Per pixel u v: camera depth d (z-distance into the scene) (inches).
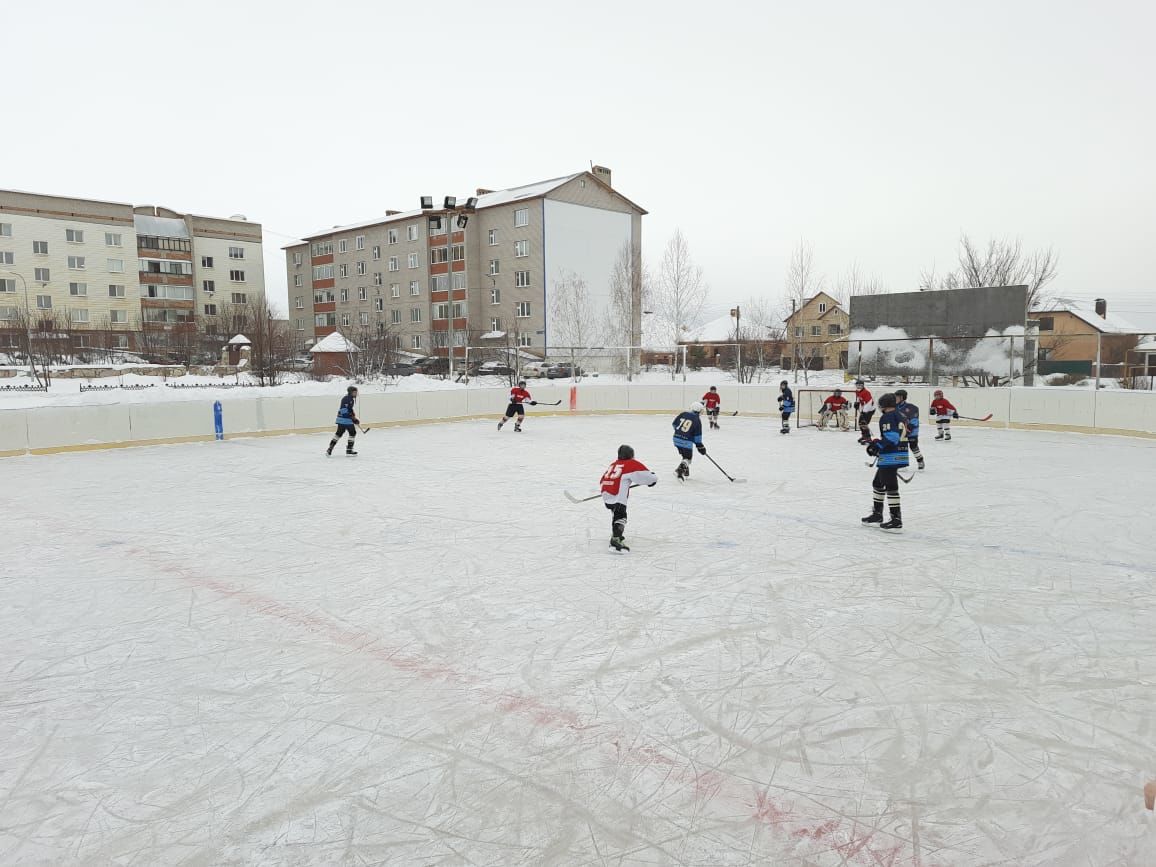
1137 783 123.7
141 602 221.3
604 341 1841.8
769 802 119.0
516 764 130.3
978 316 909.2
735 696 156.1
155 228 2226.9
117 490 415.8
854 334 1002.1
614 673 167.9
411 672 169.5
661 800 119.6
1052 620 201.0
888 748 135.2
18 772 129.4
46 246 1947.6
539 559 265.9
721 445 626.5
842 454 566.3
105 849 108.2
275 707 152.8
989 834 110.5
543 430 767.1
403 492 406.3
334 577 245.1
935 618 202.7
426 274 1984.5
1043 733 140.5
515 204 1814.7
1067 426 697.6
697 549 279.0
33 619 206.8
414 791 122.3
